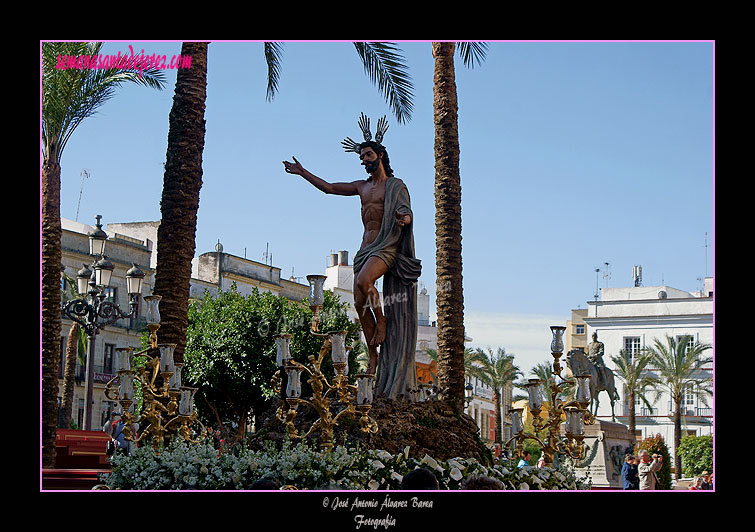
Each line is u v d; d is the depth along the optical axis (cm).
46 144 1900
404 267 1120
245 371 3100
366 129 1159
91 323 2259
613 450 2812
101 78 1941
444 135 1672
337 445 952
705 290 5700
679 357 5009
